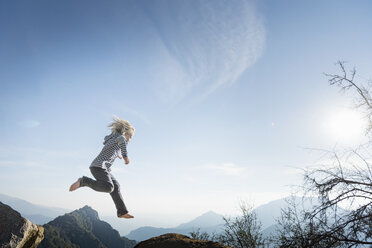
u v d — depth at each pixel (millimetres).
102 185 3416
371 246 3322
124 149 3670
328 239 3736
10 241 2727
